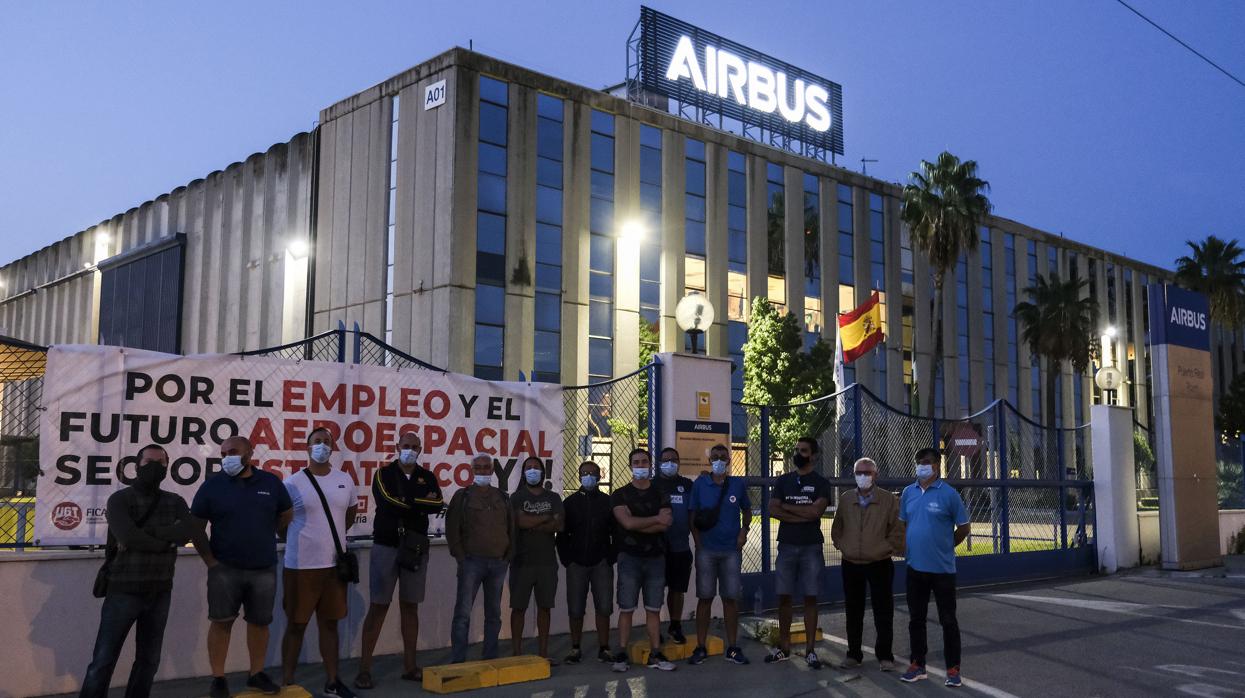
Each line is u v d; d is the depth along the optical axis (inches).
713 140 1628.9
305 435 350.6
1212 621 450.9
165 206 1905.8
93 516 303.4
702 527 347.9
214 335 1694.1
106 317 2044.8
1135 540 713.0
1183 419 706.2
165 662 305.6
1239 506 876.0
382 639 355.6
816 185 1790.1
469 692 297.3
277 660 330.3
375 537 306.7
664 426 433.7
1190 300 731.4
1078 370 1987.0
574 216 1429.6
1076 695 299.1
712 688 306.5
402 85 1392.7
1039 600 528.7
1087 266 2413.9
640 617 434.0
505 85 1376.7
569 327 1402.6
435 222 1314.0
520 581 337.4
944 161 1763.0
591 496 346.9
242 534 269.7
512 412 403.9
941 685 314.0
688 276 1568.7
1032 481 649.6
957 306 2028.8
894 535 340.2
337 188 1470.2
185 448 325.1
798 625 389.1
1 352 337.1
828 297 1772.9
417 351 1309.1
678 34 1710.1
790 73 1900.8
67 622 289.1
